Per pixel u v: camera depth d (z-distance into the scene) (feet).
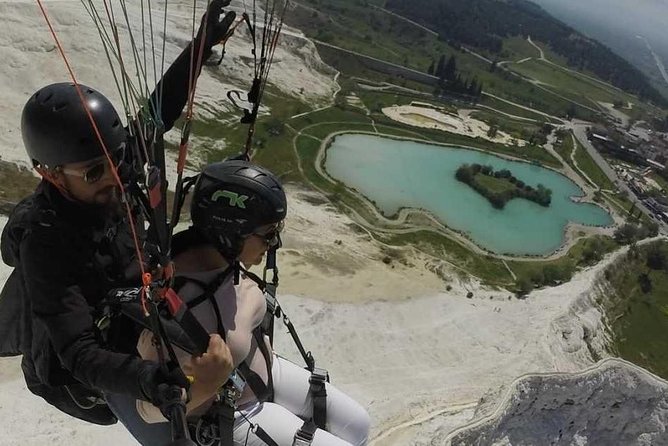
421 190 266.77
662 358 214.28
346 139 288.30
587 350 180.24
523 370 147.64
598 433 85.92
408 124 334.65
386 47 494.18
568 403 82.69
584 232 274.36
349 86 371.15
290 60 341.00
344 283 164.96
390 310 158.51
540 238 258.16
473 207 264.93
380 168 273.13
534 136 380.37
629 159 411.75
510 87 524.93
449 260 211.20
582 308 209.05
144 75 13.60
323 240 187.83
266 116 281.54
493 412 76.07
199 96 256.32
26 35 221.66
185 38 220.84
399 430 105.19
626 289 243.60
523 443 78.79
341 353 136.98
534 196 284.41
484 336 160.66
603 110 577.84
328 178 246.68
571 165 355.77
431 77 442.91
